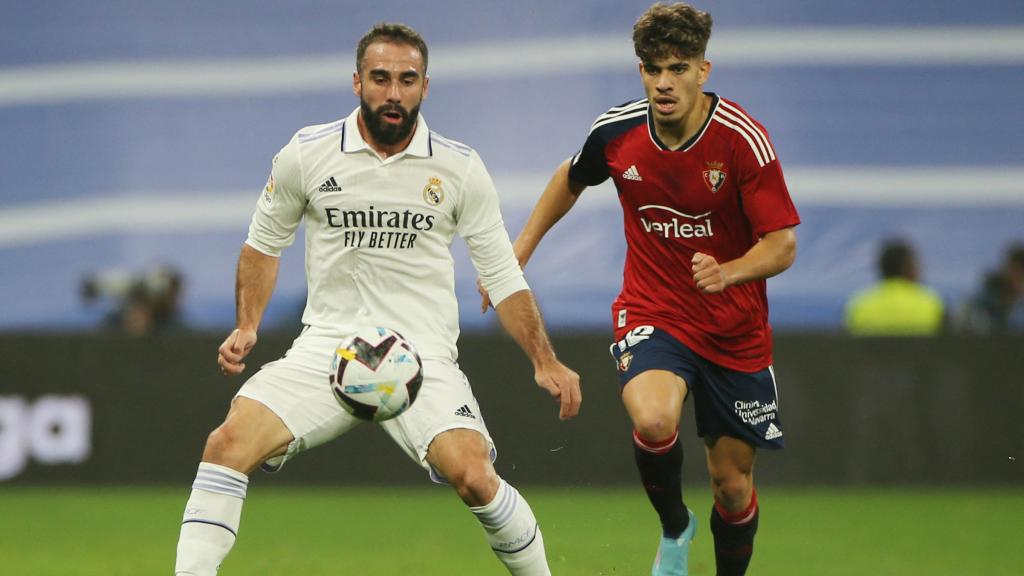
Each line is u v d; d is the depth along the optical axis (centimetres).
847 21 6844
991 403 4191
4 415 4094
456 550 2961
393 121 1820
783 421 4197
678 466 2075
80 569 2664
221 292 6462
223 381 4150
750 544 2239
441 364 1892
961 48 6800
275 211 1912
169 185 6694
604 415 4172
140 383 4141
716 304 2102
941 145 6656
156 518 3509
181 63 6888
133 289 4812
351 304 1903
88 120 6781
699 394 2158
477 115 6725
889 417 4191
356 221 1869
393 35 1827
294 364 1880
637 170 2078
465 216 1914
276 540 3116
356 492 4184
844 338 4203
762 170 2005
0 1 6906
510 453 4159
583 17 6869
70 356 4125
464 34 6856
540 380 1919
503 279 1941
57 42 6881
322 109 6875
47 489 4100
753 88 6769
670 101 1961
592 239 6153
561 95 6756
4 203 6644
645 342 2122
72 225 6606
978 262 6412
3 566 2698
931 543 3111
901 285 4422
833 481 4188
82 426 4122
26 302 6438
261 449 1831
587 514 3603
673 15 1942
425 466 1870
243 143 6781
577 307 6012
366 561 2780
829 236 6450
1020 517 3588
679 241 2100
